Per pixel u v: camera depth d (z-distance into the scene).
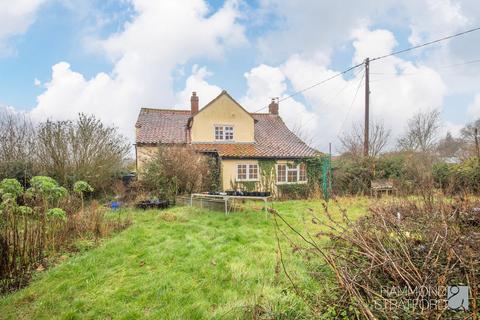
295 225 7.85
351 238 3.59
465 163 12.50
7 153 13.29
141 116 21.42
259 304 3.11
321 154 19.64
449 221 4.30
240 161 18.30
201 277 4.40
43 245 5.49
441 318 2.37
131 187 14.12
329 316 2.76
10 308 3.70
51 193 6.61
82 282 4.36
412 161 14.38
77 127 14.02
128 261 5.21
